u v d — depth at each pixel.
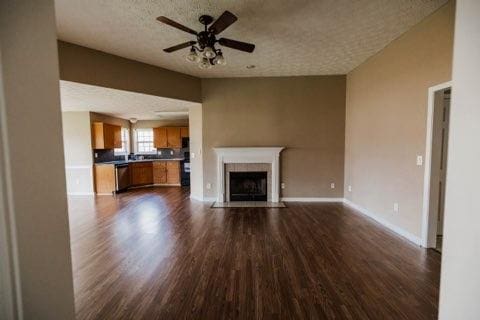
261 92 5.43
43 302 0.73
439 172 2.98
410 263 2.66
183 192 6.83
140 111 6.58
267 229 3.75
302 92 5.39
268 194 5.54
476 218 0.72
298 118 5.44
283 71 5.06
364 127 4.49
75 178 6.61
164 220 4.25
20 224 0.65
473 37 0.73
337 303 2.02
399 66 3.46
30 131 0.68
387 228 3.76
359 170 4.71
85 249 3.08
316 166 5.49
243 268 2.58
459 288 0.78
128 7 2.67
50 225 0.75
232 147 5.47
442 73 2.72
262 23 3.05
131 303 2.04
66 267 0.81
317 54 4.11
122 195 6.45
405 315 1.88
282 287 2.24
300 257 2.82
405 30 3.27
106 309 1.97
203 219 4.29
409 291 2.17
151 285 2.29
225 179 5.55
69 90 4.04
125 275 2.47
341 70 5.04
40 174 0.71
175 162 8.06
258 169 5.50
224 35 3.38
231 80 5.41
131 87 4.20
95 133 6.64
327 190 5.51
